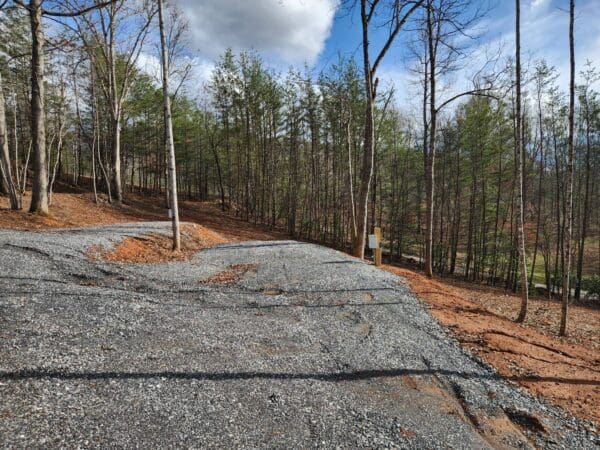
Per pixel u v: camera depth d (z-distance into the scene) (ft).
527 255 84.94
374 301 24.76
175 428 10.25
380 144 77.71
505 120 63.41
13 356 12.84
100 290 21.52
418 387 14.20
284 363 14.99
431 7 38.40
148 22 63.82
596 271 83.97
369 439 10.71
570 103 26.32
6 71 64.95
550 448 11.41
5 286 19.53
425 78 46.83
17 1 30.68
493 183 73.46
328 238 95.04
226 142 105.19
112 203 70.95
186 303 21.70
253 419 11.09
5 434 9.09
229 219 94.73
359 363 15.62
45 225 41.16
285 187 105.50
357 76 69.05
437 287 32.07
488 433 11.85
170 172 37.58
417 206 89.35
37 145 43.01
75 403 10.83
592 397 14.94
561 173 69.36
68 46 46.09
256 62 86.63
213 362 14.42
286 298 24.47
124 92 72.74
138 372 13.01
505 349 19.02
